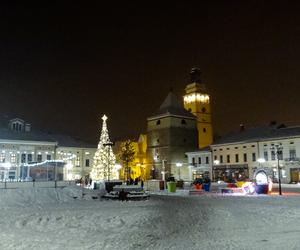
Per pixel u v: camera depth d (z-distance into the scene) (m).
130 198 35.38
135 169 102.19
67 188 38.50
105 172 49.59
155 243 13.67
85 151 87.81
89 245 13.37
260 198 34.97
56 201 32.94
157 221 19.62
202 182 58.84
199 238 14.59
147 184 55.81
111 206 28.42
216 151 86.12
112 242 13.91
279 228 16.89
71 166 79.94
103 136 51.66
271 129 78.81
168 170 93.06
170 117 95.31
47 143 78.50
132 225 18.27
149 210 25.16
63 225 18.27
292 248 12.48
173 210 25.00
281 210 24.06
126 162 90.25
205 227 17.44
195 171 90.56
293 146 70.25
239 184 50.66
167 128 95.44
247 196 38.28
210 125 110.94
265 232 15.84
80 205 29.42
